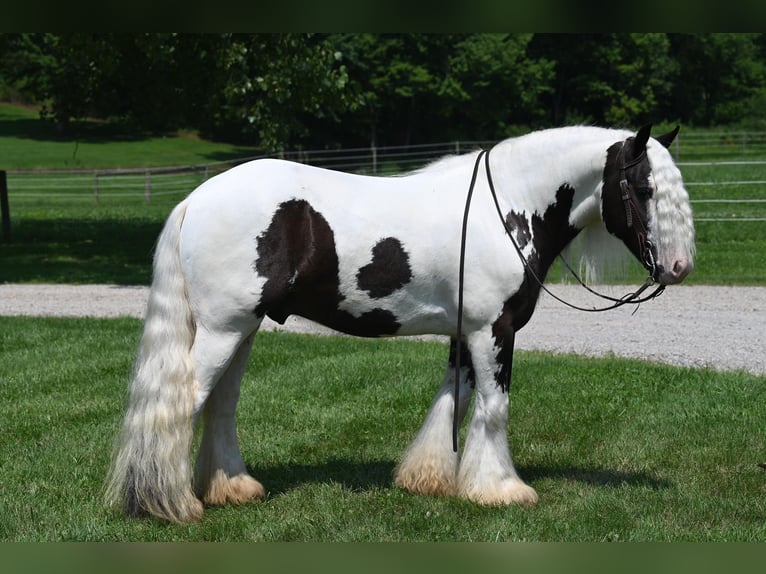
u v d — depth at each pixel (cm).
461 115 4391
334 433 631
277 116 1712
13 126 5672
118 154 4866
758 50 4359
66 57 1780
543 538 441
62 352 887
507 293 466
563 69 4206
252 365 836
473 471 486
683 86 4306
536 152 480
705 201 1936
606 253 506
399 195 466
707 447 593
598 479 536
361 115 4366
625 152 464
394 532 448
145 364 438
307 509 480
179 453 440
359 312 466
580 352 920
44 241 1962
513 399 716
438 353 899
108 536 435
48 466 548
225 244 437
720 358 880
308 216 446
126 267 1627
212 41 1664
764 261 1496
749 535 446
